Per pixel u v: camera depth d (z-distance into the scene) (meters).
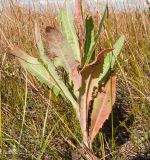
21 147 0.61
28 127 0.64
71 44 0.53
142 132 0.67
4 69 0.89
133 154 0.60
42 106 0.73
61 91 0.56
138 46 1.02
